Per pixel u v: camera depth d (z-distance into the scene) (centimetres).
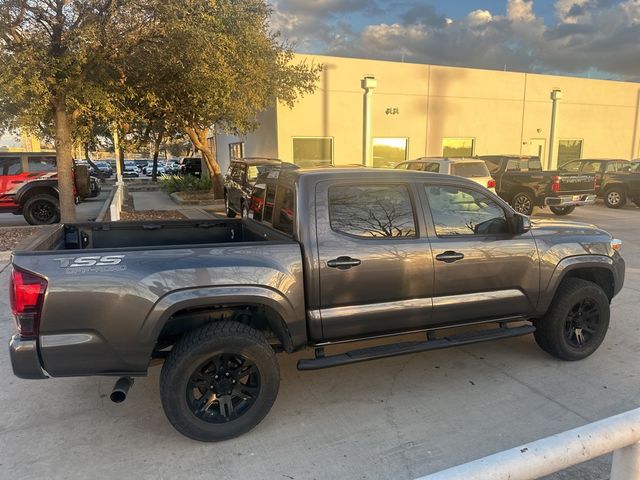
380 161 1894
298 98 1705
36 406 366
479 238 391
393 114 1880
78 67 875
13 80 812
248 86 1201
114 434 330
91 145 2241
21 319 283
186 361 303
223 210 1600
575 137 2314
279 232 379
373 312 356
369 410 360
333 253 341
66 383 403
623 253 887
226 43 987
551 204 1348
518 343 488
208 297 306
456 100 1992
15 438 324
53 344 286
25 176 1245
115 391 300
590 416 349
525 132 2178
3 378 409
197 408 316
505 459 152
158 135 1755
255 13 1172
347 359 351
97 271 291
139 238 466
